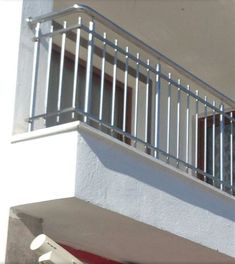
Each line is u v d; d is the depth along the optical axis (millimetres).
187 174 7055
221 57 9414
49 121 7508
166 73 9453
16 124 6312
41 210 6160
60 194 5859
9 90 6406
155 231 6680
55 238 6898
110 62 8945
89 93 6164
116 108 8977
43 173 6016
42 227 6391
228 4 8281
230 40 9008
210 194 7359
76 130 5965
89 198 5922
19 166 6156
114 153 6262
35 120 6438
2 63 6527
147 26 8891
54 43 8023
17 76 6406
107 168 6148
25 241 6133
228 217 7543
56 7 8430
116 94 9039
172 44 9242
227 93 9992
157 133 6867
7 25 6621
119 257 7648
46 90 6402
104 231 6754
